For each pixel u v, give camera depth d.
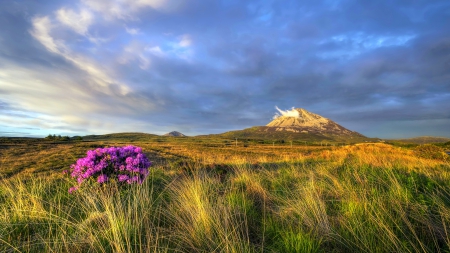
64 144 50.81
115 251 2.67
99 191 4.90
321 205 3.79
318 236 3.06
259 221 3.74
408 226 3.07
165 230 3.30
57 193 5.17
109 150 5.49
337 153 15.23
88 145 49.88
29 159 22.64
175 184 5.77
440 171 6.19
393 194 4.23
